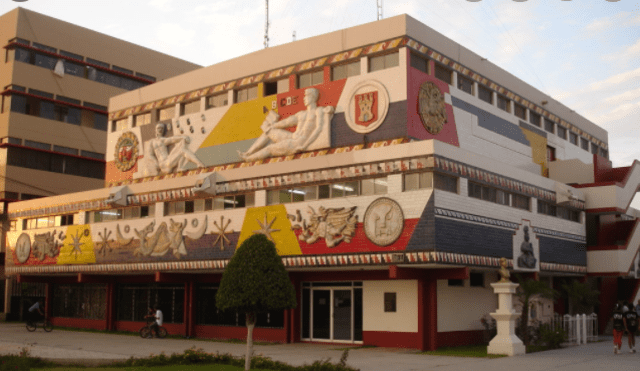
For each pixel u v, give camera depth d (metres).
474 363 19.55
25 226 40.62
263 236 15.84
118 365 18.95
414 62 26.66
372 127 26.11
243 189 28.23
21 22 48.22
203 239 29.62
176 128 33.75
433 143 22.55
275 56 29.91
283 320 28.27
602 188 33.44
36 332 34.78
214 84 32.28
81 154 51.09
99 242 34.69
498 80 32.22
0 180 46.41
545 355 22.09
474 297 27.34
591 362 19.69
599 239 35.12
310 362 20.02
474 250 24.14
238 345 26.73
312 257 25.27
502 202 26.66
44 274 38.81
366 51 26.89
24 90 47.97
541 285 24.80
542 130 36.59
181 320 33.09
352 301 26.62
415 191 22.84
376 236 23.55
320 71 28.67
